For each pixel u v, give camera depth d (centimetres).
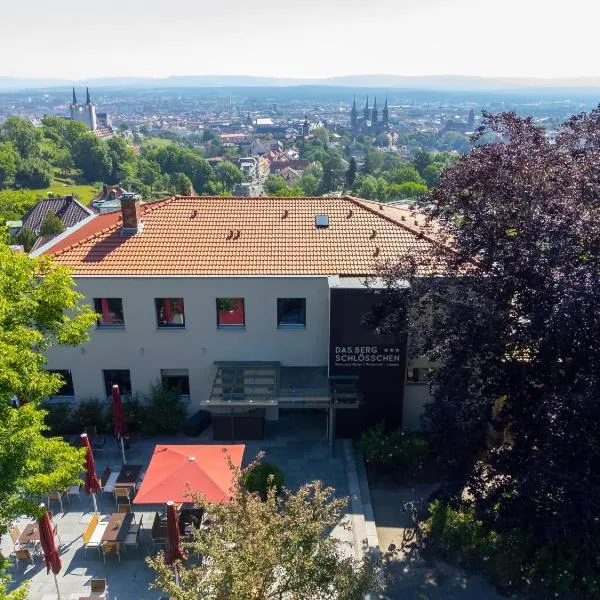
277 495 2128
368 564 1398
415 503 2144
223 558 1270
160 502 1827
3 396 1420
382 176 19788
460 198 1947
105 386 2691
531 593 1769
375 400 2519
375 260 2559
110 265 2542
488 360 1844
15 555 1919
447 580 1823
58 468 1547
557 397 1550
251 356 2636
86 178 17900
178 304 2569
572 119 2155
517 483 1647
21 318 1638
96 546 1909
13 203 8819
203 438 2592
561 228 1659
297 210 2916
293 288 2511
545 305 1616
